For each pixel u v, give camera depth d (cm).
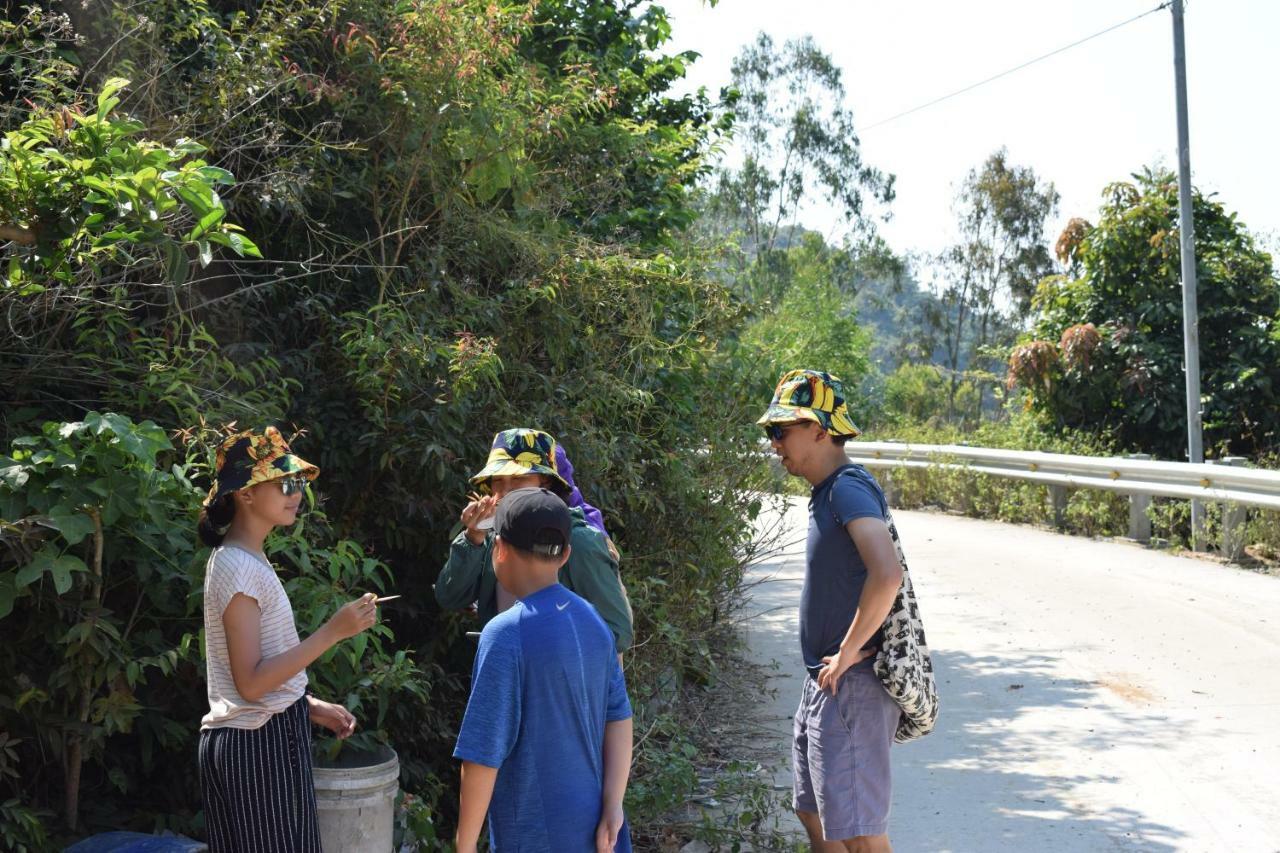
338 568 406
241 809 317
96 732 356
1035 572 1137
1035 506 1524
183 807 414
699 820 515
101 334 430
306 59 556
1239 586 1039
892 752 618
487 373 489
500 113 575
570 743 291
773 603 1016
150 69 485
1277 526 1161
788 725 664
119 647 363
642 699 554
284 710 323
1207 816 517
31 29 461
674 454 634
